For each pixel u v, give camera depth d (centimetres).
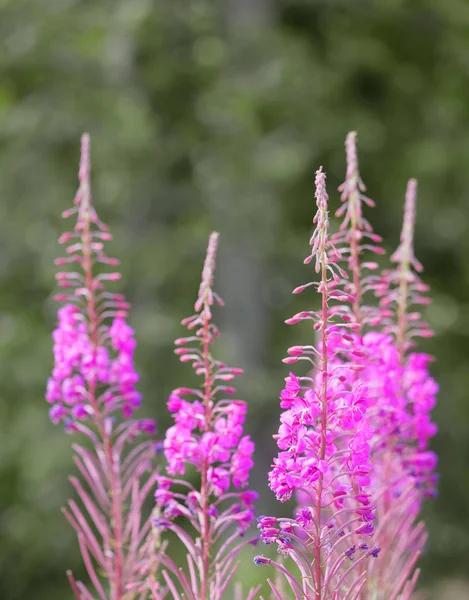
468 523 1477
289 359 288
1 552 1317
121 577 374
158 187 1392
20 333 1360
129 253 1338
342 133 1395
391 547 392
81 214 406
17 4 1356
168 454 328
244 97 1325
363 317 388
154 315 1341
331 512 366
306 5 1484
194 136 1381
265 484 1363
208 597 336
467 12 1444
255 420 1367
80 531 377
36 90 1398
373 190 1475
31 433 1287
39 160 1370
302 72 1365
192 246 1380
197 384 1308
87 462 393
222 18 1405
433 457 391
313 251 284
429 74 1507
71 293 1312
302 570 288
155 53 1376
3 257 1401
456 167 1431
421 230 1488
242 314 1399
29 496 1288
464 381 1470
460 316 1466
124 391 401
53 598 1340
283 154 1341
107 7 1367
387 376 373
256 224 1359
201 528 329
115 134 1320
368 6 1454
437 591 1388
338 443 375
